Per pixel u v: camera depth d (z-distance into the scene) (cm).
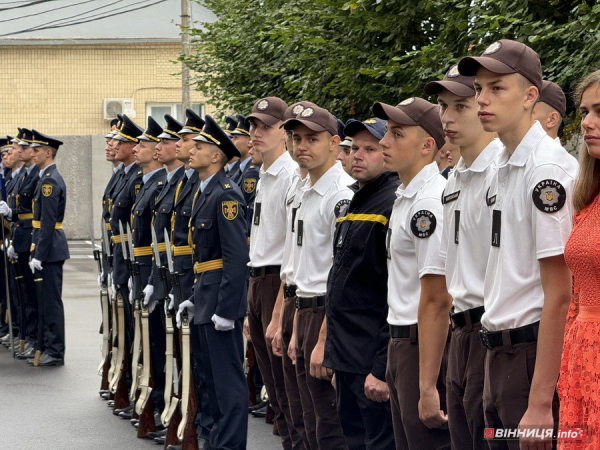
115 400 775
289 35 951
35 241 995
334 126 525
